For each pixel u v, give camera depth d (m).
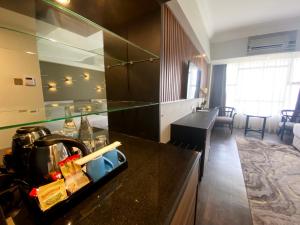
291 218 1.47
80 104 1.05
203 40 3.06
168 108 1.90
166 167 0.76
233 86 4.84
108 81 1.32
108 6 0.93
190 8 1.90
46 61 0.89
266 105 4.44
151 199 0.54
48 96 0.90
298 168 2.38
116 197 0.55
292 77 4.07
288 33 3.46
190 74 2.29
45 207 0.42
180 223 0.67
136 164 0.79
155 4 0.96
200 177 2.02
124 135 1.25
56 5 0.60
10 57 0.72
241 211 1.56
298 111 3.85
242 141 3.66
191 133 1.96
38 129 0.61
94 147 0.73
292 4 2.64
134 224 0.44
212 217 1.49
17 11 0.70
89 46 1.07
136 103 1.16
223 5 2.68
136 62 1.18
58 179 0.47
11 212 0.45
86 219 0.45
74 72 1.06
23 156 0.54
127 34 1.17
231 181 2.06
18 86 0.75
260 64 4.39
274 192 1.83
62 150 0.53
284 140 3.71
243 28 3.59
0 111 0.64
